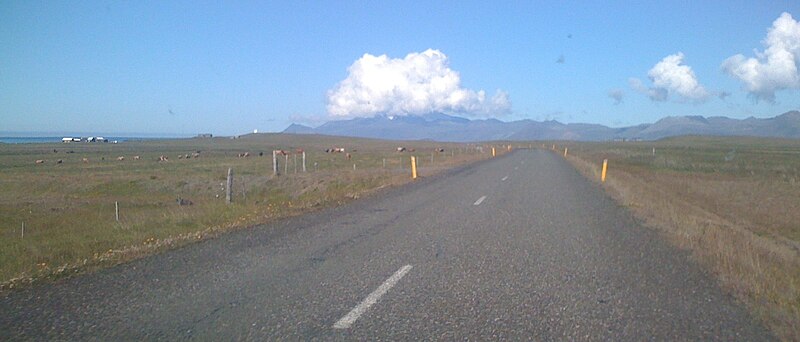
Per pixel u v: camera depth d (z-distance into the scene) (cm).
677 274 905
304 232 1336
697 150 9725
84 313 698
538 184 2747
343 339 610
